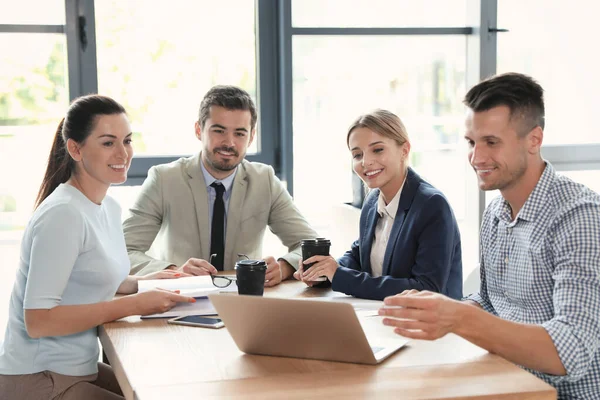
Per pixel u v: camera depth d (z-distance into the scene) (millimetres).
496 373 1497
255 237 2984
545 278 1787
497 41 4320
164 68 3990
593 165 4527
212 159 2857
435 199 2363
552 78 4461
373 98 4277
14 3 3744
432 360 1584
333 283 2297
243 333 1621
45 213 1980
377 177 2449
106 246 2127
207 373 1524
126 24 3898
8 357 2045
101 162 2111
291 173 4164
